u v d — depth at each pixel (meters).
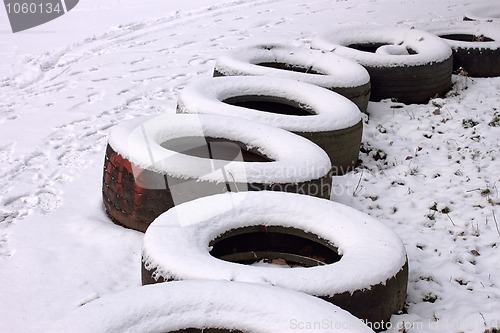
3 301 4.75
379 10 15.96
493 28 11.18
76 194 6.67
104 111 9.22
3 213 6.25
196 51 12.31
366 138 8.11
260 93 7.66
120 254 5.38
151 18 15.51
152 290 3.58
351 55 9.33
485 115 8.70
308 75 8.17
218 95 7.34
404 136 8.22
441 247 5.68
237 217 4.85
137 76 10.83
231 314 3.46
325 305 3.51
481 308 4.68
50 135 8.34
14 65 11.73
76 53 12.55
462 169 7.31
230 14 15.73
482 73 10.28
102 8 16.86
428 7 16.31
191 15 15.75
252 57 9.00
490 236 5.89
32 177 7.09
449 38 11.47
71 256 5.37
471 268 5.35
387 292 4.18
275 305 3.47
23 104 9.63
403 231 6.00
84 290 4.89
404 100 9.20
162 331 3.42
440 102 9.08
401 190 6.83
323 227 4.80
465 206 6.48
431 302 4.84
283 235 4.95
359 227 4.72
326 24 14.38
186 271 4.06
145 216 5.54
